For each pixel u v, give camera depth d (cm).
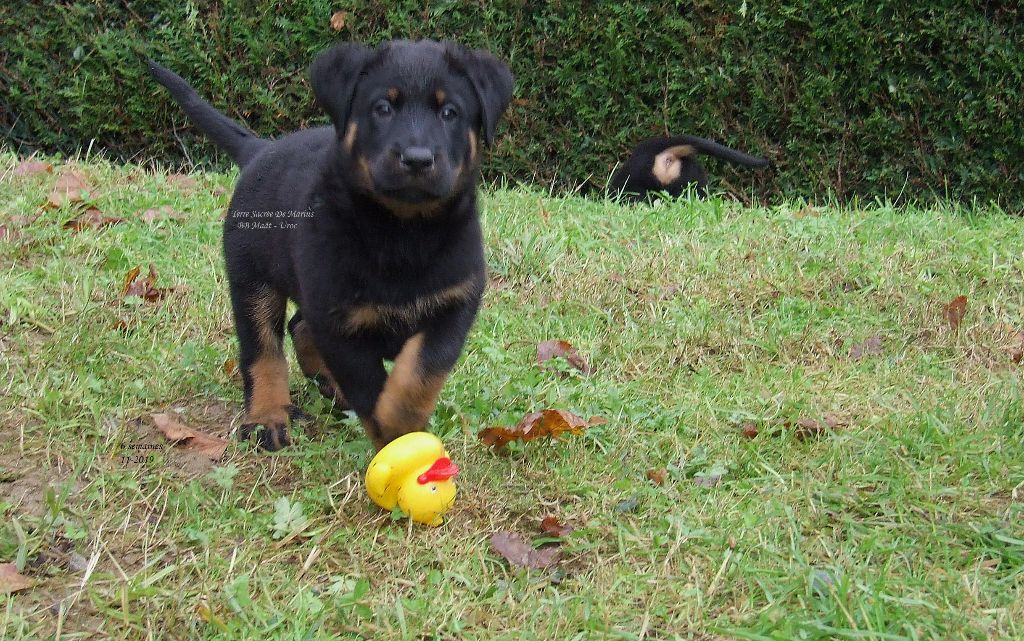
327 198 155
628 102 303
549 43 299
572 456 162
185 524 148
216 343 183
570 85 302
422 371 154
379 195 152
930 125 293
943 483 158
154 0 298
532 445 163
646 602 142
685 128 305
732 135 304
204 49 298
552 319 196
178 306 189
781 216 239
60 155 261
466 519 152
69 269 193
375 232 153
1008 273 212
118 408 163
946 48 284
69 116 305
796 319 199
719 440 166
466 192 158
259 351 165
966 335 193
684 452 164
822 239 225
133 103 299
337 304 154
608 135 306
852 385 181
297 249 156
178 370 173
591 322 196
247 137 183
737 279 209
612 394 174
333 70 159
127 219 217
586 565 147
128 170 247
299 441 163
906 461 161
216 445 160
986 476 159
